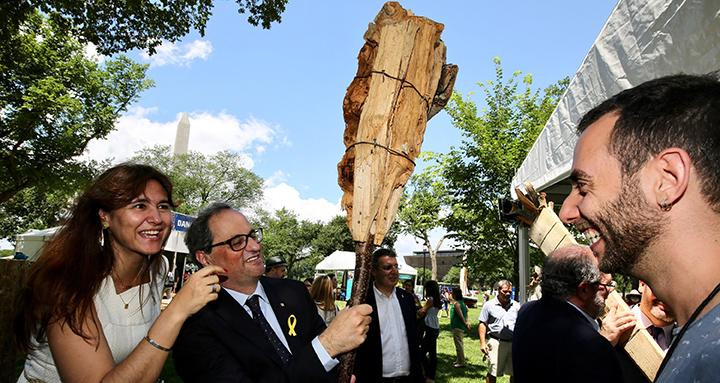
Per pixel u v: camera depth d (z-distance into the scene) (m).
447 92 1.84
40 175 17.56
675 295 0.65
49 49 18.25
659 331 2.36
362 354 3.53
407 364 3.70
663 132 0.65
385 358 3.59
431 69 1.72
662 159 0.65
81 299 1.49
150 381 1.41
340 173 1.75
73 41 18.50
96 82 19.64
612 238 0.70
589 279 2.06
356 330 1.58
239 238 2.00
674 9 2.06
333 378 1.62
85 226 1.61
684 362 0.55
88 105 19.80
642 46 2.36
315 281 5.11
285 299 2.12
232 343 1.77
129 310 1.73
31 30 17.52
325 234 55.78
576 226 0.79
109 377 1.38
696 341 0.55
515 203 2.41
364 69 1.76
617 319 1.96
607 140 0.72
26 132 17.20
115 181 1.66
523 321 2.22
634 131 0.68
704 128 0.62
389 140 1.61
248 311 1.96
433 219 17.84
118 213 1.65
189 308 1.46
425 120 1.69
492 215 12.74
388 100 1.62
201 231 2.04
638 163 0.67
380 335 3.59
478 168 13.46
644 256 0.68
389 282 3.73
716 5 1.77
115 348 1.67
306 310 2.15
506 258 12.83
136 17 8.42
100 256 1.62
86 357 1.46
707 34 1.83
